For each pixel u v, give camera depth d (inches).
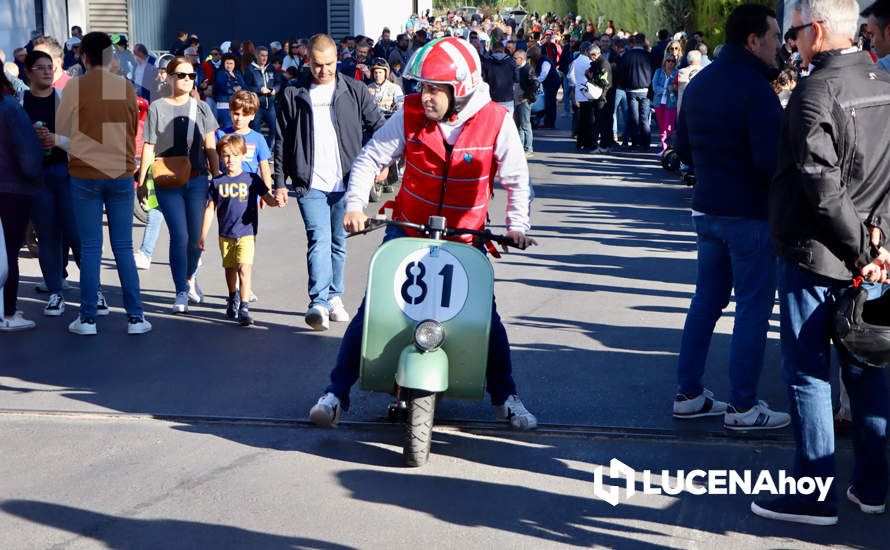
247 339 315.0
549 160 775.7
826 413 188.2
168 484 206.7
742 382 234.7
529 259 432.5
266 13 1158.3
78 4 1110.4
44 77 334.3
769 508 192.5
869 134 176.9
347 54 924.6
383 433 235.6
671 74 722.8
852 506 197.6
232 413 248.7
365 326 216.7
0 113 313.1
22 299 369.4
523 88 797.9
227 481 208.2
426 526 189.0
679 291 377.1
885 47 227.3
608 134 828.0
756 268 230.1
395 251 217.2
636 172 713.6
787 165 181.3
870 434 191.8
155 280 403.2
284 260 435.8
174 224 345.1
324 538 183.9
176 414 247.0
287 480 209.0
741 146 227.1
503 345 232.8
